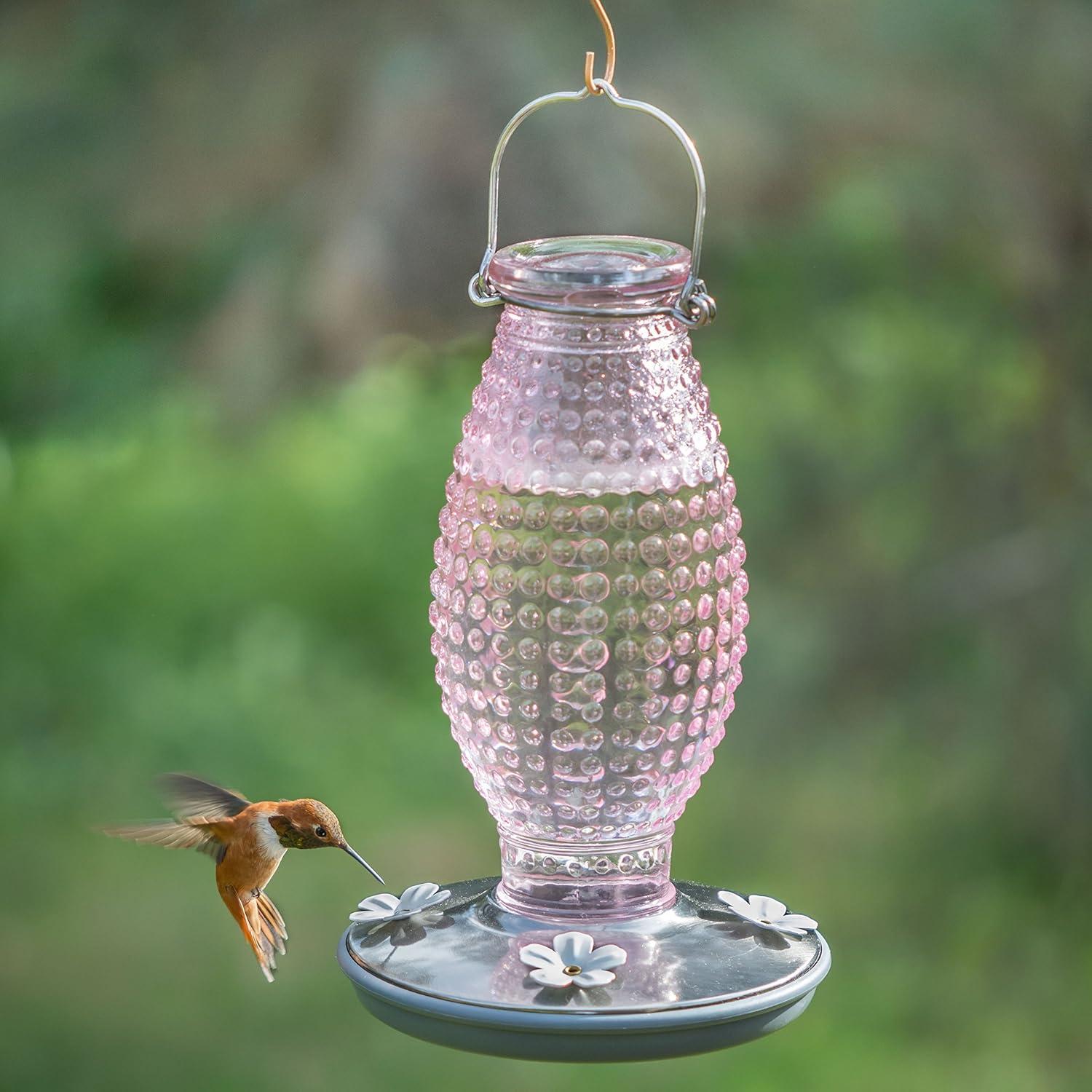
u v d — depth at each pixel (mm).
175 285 9227
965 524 10875
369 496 20062
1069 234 10102
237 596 18750
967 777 11438
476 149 8234
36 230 8680
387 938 3893
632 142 8391
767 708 10984
